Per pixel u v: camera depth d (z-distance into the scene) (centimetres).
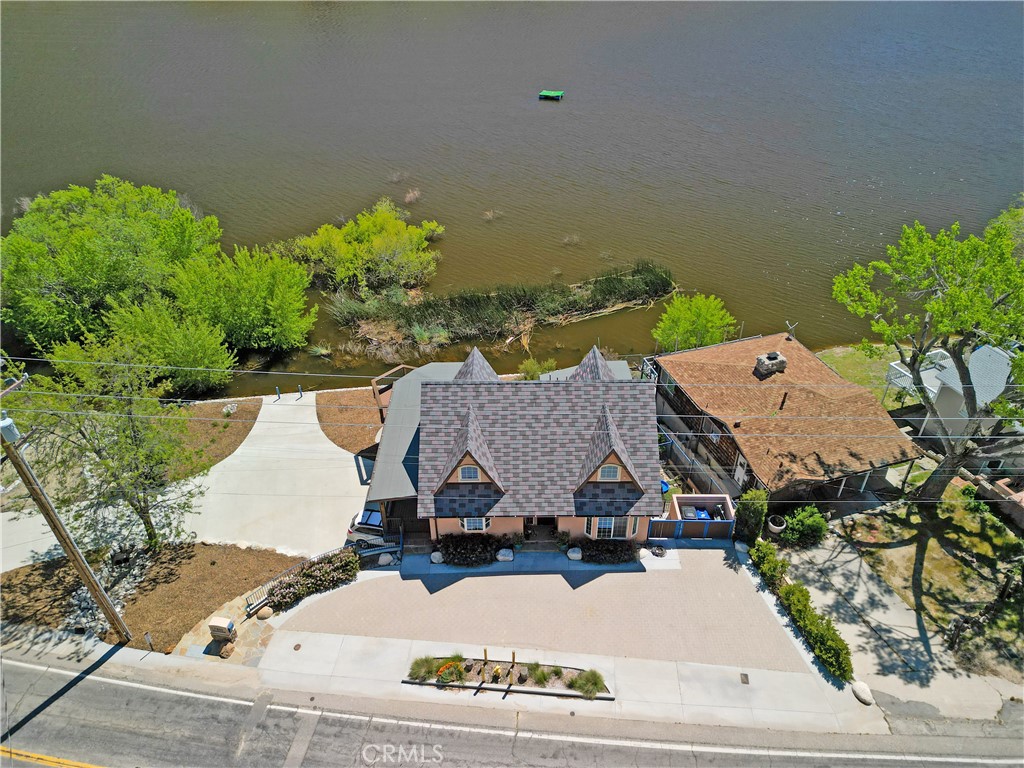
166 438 3253
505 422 3200
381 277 5769
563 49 12681
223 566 3209
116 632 2906
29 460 3656
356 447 3966
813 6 15562
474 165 8012
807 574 3177
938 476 3472
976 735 2530
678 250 6300
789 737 2517
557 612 2964
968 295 3011
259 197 7150
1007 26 13938
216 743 2492
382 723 2562
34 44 12188
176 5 15000
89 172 7519
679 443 4006
